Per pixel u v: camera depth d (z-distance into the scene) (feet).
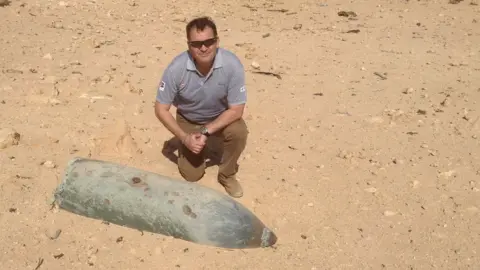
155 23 32.37
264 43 29.43
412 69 26.58
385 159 18.19
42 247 13.23
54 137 17.92
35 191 15.07
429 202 15.97
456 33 32.94
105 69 24.27
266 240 13.85
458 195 16.35
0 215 14.06
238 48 28.17
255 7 37.70
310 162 17.76
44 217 14.11
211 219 13.55
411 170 17.57
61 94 21.26
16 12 31.48
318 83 24.32
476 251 14.06
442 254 13.93
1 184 15.14
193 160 15.80
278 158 17.87
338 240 14.26
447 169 17.69
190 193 13.85
